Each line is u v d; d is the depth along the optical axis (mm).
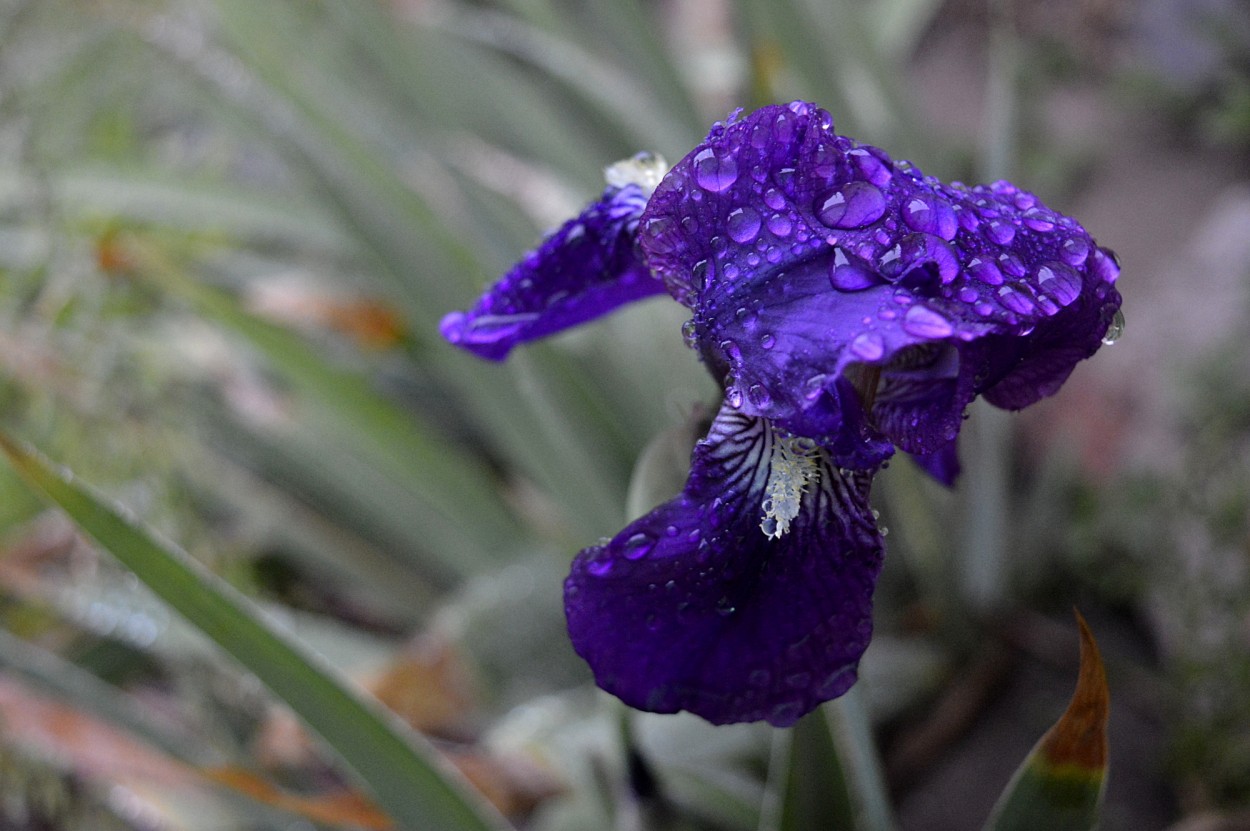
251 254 705
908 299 292
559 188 620
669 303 572
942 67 1107
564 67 655
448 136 632
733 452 312
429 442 578
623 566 308
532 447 520
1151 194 900
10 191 549
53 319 494
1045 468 674
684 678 305
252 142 595
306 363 543
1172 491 553
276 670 353
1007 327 291
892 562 595
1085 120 991
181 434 537
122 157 566
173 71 556
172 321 613
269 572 650
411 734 366
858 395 310
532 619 537
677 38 875
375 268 504
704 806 415
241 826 465
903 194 299
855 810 365
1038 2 1077
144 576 342
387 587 633
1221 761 501
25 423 537
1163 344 672
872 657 551
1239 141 899
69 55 549
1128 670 583
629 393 570
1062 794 327
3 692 397
